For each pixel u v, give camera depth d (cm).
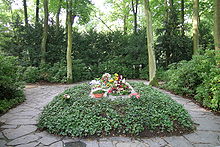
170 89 716
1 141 279
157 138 285
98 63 1274
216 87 422
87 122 308
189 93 599
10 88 545
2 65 495
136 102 365
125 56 1278
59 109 360
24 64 1045
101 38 1273
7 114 421
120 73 1215
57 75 1016
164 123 310
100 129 298
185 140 279
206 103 462
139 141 275
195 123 353
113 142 272
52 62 1159
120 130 299
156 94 447
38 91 752
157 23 1524
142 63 1209
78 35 1232
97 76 1207
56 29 1191
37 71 1020
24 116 405
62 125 307
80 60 1118
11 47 1074
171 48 1131
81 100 382
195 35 922
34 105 509
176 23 1102
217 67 470
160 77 1060
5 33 1090
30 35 1095
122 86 480
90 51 1223
